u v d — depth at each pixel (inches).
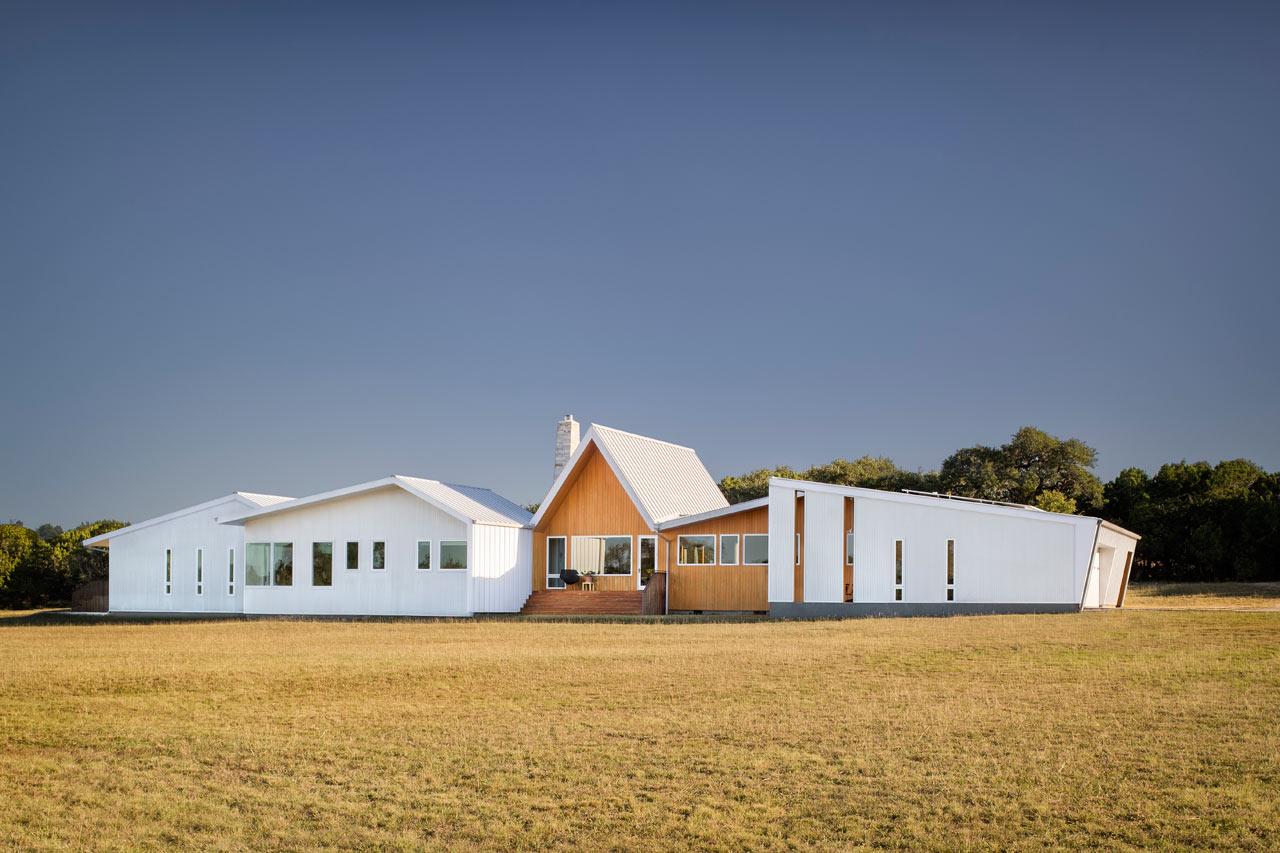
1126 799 378.9
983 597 1201.4
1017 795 387.2
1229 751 440.5
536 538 1573.6
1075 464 2778.1
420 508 1483.8
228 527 1657.2
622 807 385.1
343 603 1510.8
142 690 652.1
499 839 354.9
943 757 441.1
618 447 1577.3
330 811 387.2
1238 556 2301.9
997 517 1206.3
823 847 339.9
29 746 499.8
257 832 366.9
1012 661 708.7
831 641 861.8
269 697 621.0
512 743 483.5
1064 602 1159.0
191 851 349.7
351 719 547.5
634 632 1034.7
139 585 1706.4
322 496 1509.6
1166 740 461.4
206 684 667.4
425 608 1459.2
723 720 525.3
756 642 876.0
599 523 1567.4
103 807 398.0
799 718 526.0
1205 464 2723.9
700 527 1489.9
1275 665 658.8
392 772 436.8
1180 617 999.6
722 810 378.9
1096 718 510.0
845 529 1385.3
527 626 1164.5
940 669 682.8
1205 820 355.6
